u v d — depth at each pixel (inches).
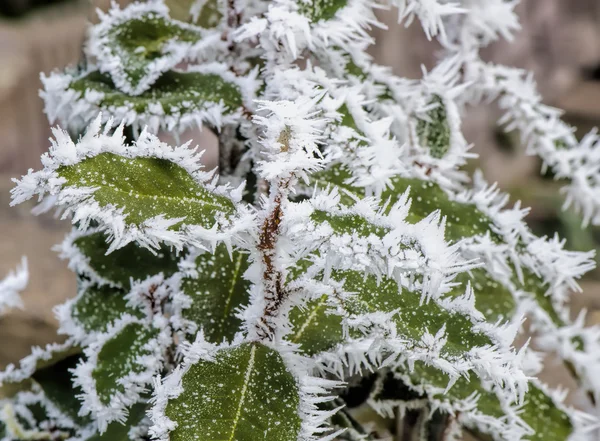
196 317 15.4
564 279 16.1
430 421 17.5
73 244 16.9
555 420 16.5
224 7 16.4
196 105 15.6
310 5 15.0
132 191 13.1
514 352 13.6
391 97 16.9
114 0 17.7
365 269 12.7
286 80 15.2
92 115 15.8
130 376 15.3
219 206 13.5
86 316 16.9
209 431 13.3
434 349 13.3
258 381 13.6
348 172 15.4
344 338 14.6
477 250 15.5
